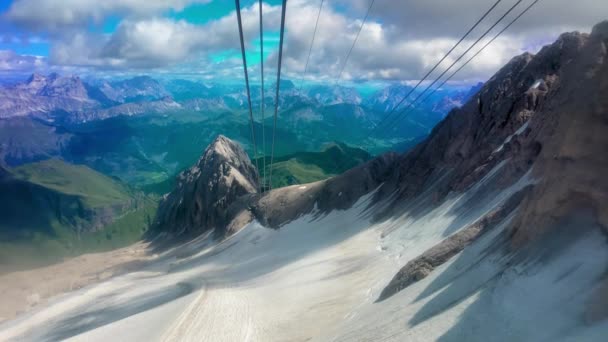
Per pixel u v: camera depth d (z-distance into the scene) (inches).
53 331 3380.9
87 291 4827.8
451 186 2760.8
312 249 3666.3
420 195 3336.6
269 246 4970.5
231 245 5816.9
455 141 3526.1
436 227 2250.2
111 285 4975.4
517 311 836.6
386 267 2092.8
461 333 889.5
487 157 2760.8
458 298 1068.5
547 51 3075.8
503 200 1796.3
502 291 932.0
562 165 1015.6
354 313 1590.8
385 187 4500.5
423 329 1005.8
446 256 1491.1
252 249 5128.0
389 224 3250.5
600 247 806.5
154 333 2043.6
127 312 3196.4
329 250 3277.6
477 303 960.9
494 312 885.8
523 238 1038.4
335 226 4468.5
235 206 7327.8
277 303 2233.0
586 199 905.5
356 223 4040.4
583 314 712.4
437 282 1282.0
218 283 3412.9
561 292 788.6
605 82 970.7
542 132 1990.7
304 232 4815.5
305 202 5777.6
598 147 936.3
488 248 1208.8
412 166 4224.9
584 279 769.6
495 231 1300.4
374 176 5324.8
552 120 1957.4
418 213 2861.7
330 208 5246.1
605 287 711.1
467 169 2807.6
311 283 2418.8
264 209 6274.6
